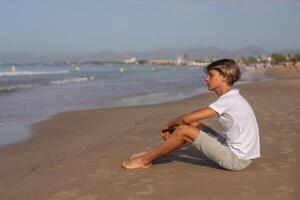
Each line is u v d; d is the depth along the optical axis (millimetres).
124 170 5168
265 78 43000
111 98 18703
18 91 22609
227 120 4688
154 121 9914
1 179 5098
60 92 22141
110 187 4516
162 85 30094
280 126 8219
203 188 4344
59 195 4336
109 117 11273
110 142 7199
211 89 4859
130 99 18172
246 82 31812
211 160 5195
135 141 7203
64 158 6062
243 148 4715
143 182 4633
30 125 10133
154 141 7152
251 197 4035
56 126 9844
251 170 4941
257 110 10961
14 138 8320
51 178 4984
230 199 3998
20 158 6355
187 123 4859
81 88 25719
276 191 4191
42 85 28922
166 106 13984
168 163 5383
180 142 4934
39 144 7586
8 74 55000
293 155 5730
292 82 30078
